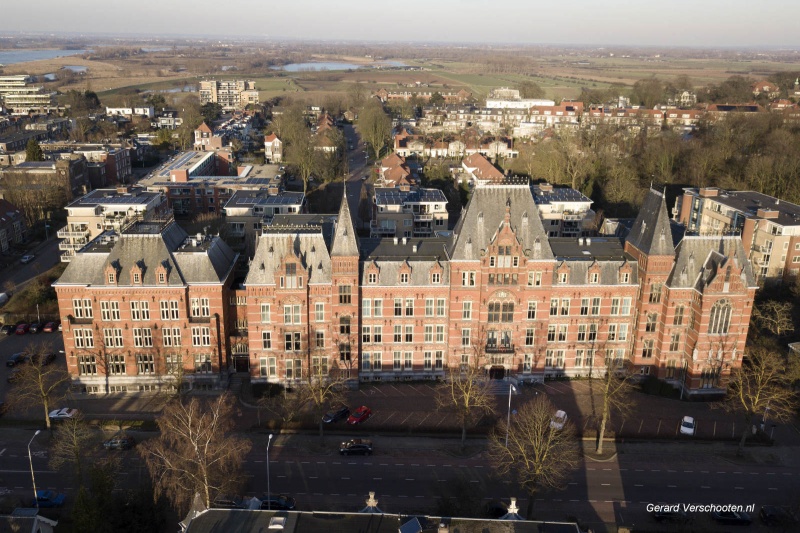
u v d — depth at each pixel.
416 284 135.38
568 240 147.12
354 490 108.19
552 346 140.62
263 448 119.44
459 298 135.12
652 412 132.25
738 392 126.62
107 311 132.25
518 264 133.00
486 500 105.81
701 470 115.25
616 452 119.31
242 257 199.38
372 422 127.12
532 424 108.19
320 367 129.38
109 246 137.38
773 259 183.38
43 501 102.00
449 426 125.50
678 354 138.62
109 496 90.50
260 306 133.12
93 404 132.50
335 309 134.50
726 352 134.38
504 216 133.38
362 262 134.88
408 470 114.12
